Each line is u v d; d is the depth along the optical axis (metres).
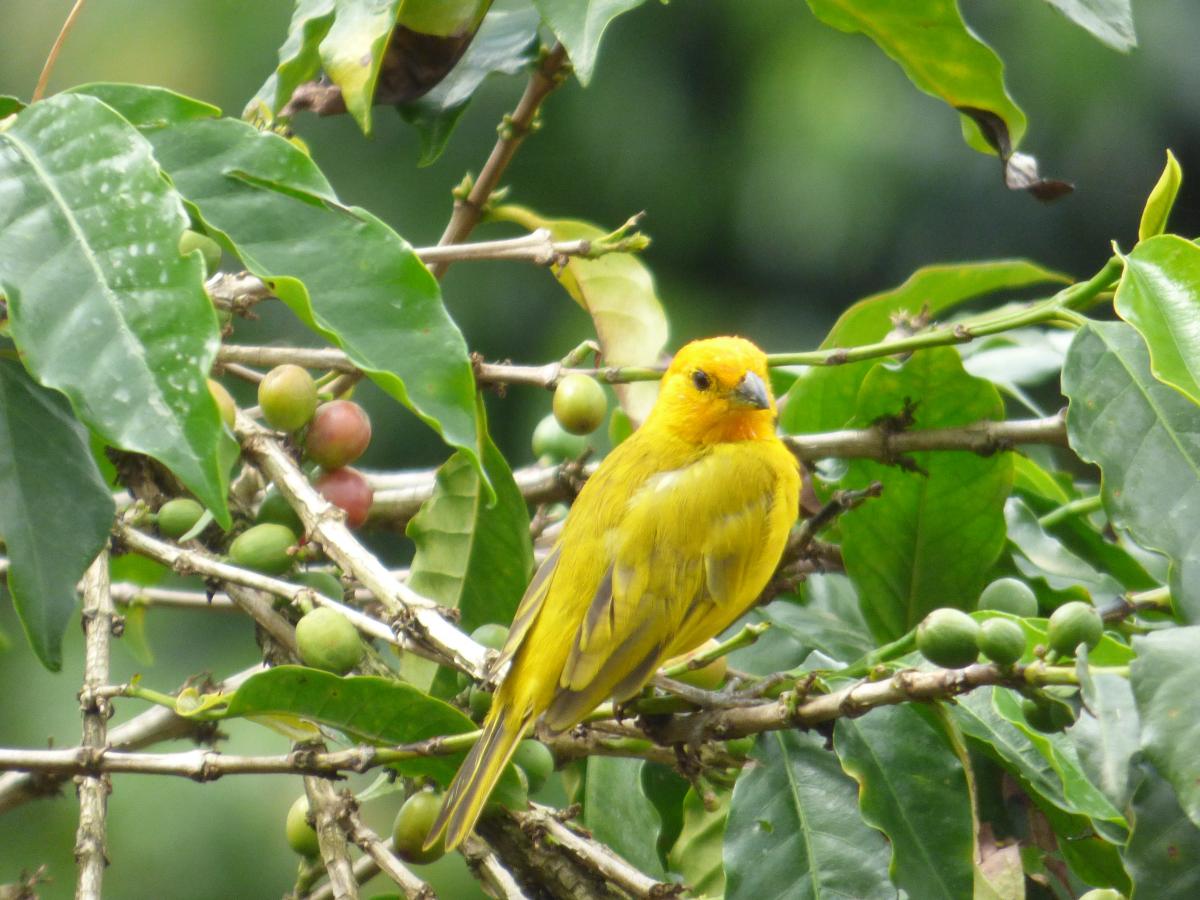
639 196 6.81
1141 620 4.39
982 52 4.38
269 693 4.29
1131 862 4.27
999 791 4.34
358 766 4.29
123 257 4.27
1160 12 6.86
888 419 4.38
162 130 4.31
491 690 4.33
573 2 4.31
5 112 4.32
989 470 4.38
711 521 4.37
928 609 4.38
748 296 6.91
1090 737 4.28
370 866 4.33
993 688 4.30
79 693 4.31
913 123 6.79
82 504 4.30
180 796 5.27
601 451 4.67
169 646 5.63
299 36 4.38
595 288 4.45
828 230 6.77
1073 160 6.92
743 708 4.29
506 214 4.43
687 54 6.86
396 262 4.30
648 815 4.36
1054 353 4.49
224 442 4.33
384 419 6.29
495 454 4.37
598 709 4.36
